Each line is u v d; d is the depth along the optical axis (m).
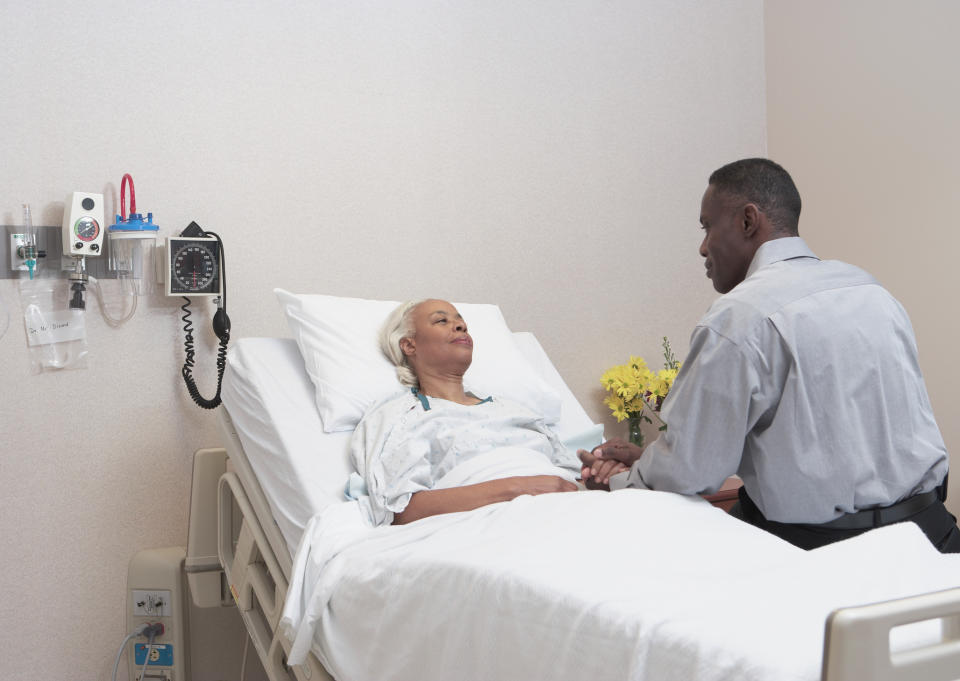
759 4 3.74
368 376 2.17
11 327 2.44
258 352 2.23
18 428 2.46
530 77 3.26
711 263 1.94
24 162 2.46
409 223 3.03
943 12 2.99
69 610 2.53
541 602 1.17
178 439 2.68
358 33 2.94
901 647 0.96
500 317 2.61
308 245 2.86
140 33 2.61
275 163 2.80
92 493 2.56
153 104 2.63
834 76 3.41
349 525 1.75
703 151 3.62
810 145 3.53
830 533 1.62
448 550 1.43
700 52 3.61
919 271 3.10
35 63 2.48
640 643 1.02
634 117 3.47
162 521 2.65
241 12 2.75
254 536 2.04
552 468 1.95
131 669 2.46
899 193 3.16
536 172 3.27
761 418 1.63
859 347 1.62
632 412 3.28
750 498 1.74
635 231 3.48
